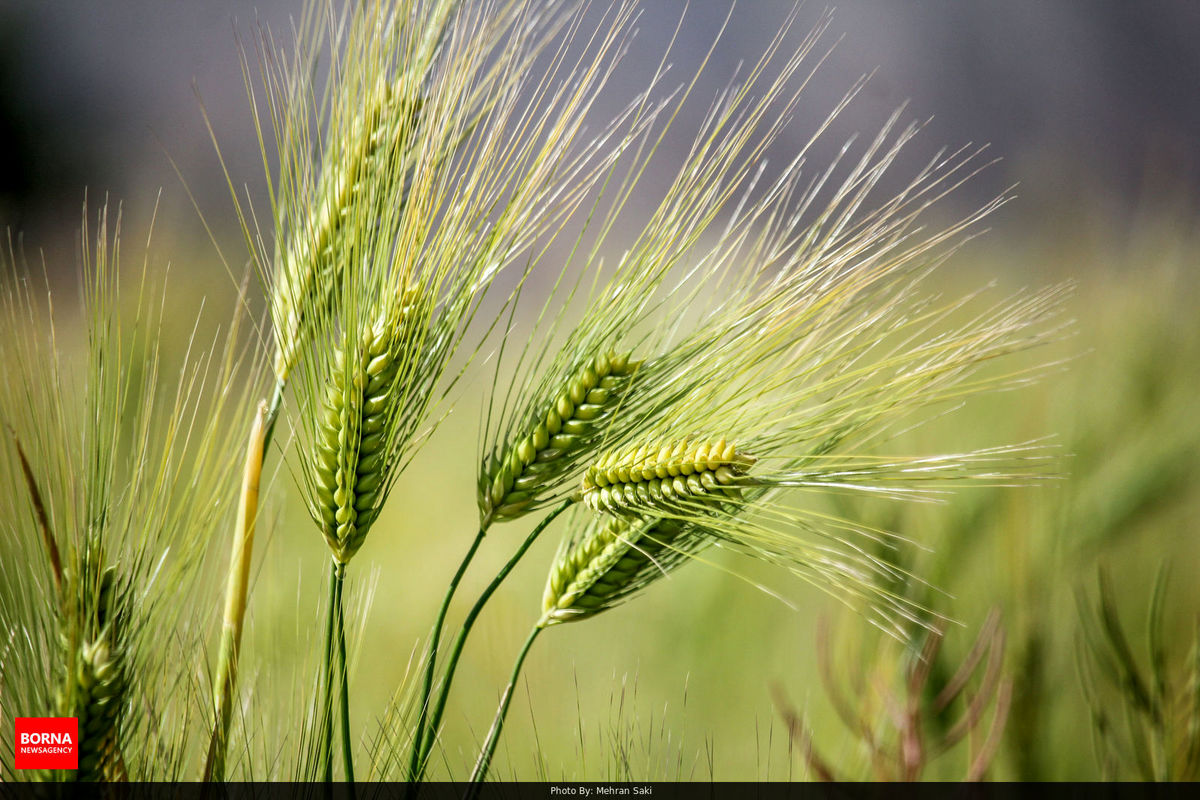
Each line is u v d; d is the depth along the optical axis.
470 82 0.87
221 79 4.39
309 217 0.88
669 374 0.89
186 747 0.89
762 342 0.88
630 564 0.91
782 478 0.88
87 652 0.86
